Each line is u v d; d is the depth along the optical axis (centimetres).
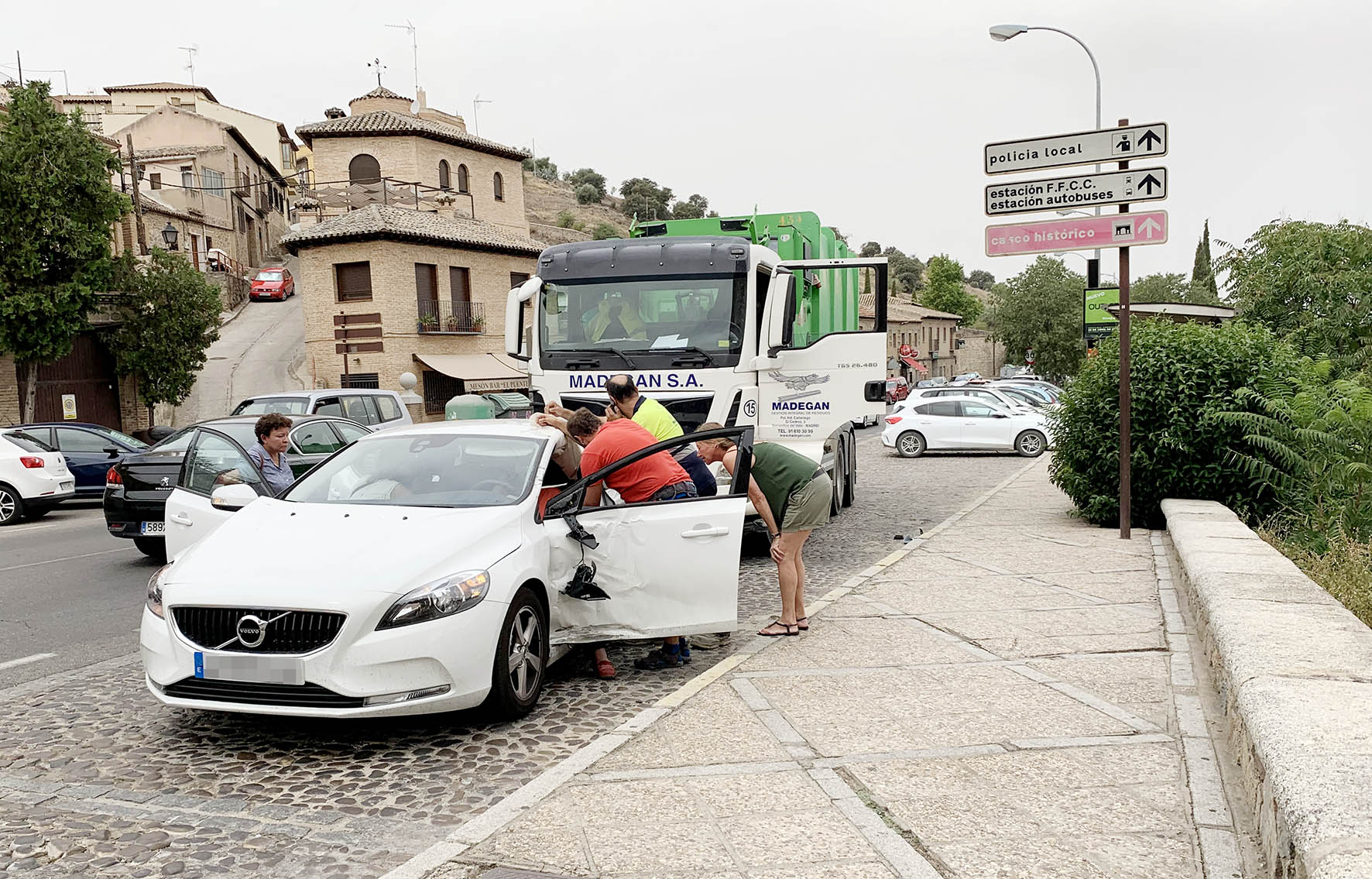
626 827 372
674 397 941
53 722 530
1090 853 345
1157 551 954
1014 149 1033
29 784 441
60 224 2197
